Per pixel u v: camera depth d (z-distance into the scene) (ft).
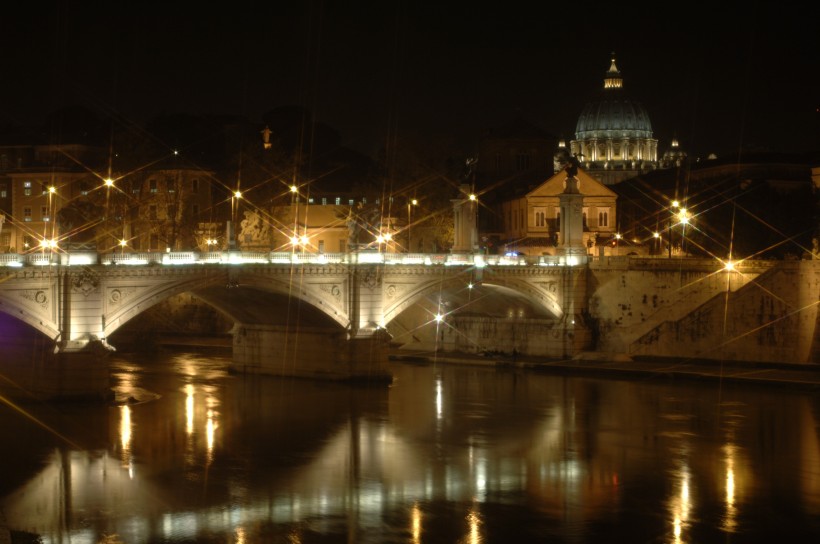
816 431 295.48
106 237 483.10
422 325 490.08
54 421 291.17
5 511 218.18
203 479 242.99
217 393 354.54
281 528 209.97
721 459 265.13
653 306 426.51
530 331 448.24
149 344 507.30
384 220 508.53
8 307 287.28
